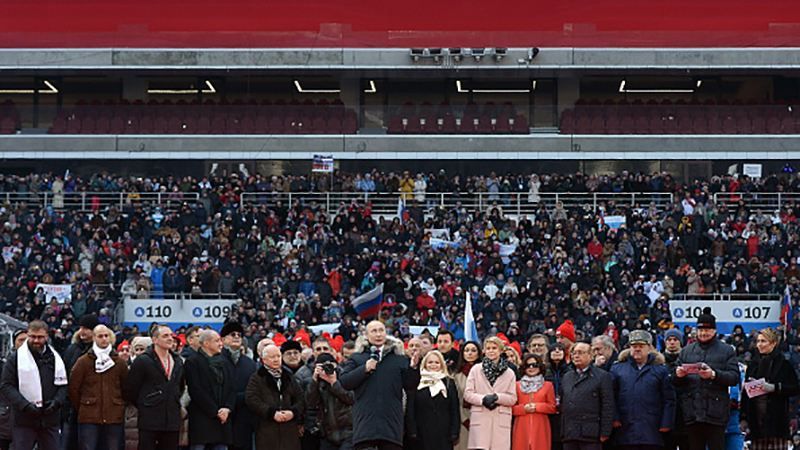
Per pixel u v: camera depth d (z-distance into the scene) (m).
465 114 59.16
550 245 46.69
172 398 18.84
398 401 18.30
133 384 18.75
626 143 58.41
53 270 45.19
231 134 59.09
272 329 39.75
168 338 18.80
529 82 61.31
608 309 41.28
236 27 59.56
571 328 20.81
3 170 58.91
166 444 18.92
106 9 59.78
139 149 58.81
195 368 18.83
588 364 18.98
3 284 43.62
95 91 61.62
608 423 18.80
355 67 59.09
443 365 19.03
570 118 59.00
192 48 59.47
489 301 41.09
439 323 40.44
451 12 59.44
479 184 53.44
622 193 52.44
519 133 59.06
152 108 59.22
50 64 59.34
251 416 19.61
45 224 47.81
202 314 44.12
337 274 43.84
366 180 53.69
